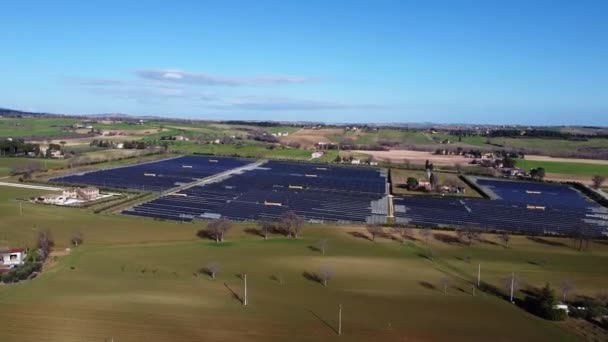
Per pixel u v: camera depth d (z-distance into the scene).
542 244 117.94
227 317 68.56
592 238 123.12
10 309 67.81
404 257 104.50
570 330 69.50
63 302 71.19
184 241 113.19
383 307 75.56
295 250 107.75
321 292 81.56
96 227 122.31
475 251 110.56
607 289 86.94
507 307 77.62
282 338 62.47
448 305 77.56
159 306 71.31
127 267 92.25
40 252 95.62
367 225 132.38
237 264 96.44
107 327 62.81
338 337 63.69
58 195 154.25
